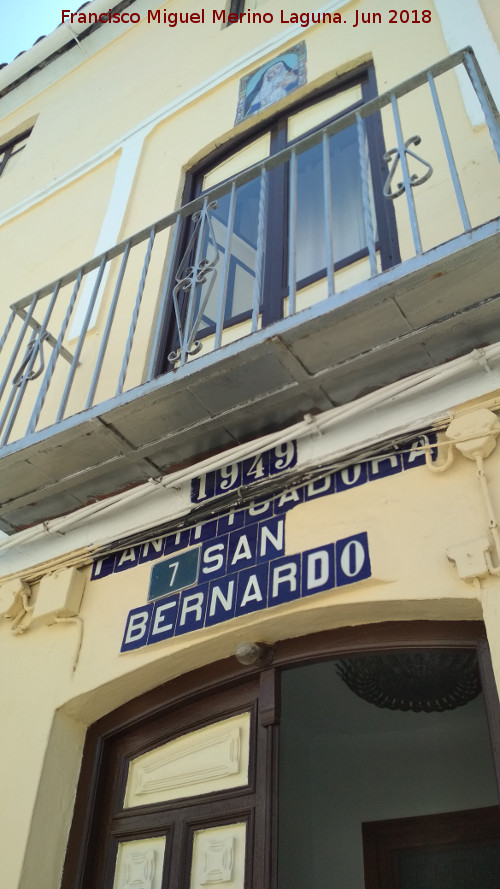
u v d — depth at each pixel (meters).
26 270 5.56
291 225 3.09
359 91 4.70
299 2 5.59
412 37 4.48
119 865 2.70
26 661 3.22
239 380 2.82
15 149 7.46
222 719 2.78
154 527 3.15
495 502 2.35
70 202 5.91
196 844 2.56
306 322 2.61
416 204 3.56
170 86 6.10
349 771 4.61
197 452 3.15
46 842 2.73
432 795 4.33
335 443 2.86
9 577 3.49
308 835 4.40
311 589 2.52
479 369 2.62
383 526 2.53
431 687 3.99
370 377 2.79
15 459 3.21
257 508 2.91
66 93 7.29
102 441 3.10
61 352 3.87
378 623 2.52
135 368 4.06
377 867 4.23
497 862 4.05
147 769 2.87
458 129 3.68
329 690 4.45
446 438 2.57
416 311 2.55
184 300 4.34
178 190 5.11
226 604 2.72
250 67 5.52
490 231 2.36
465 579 2.25
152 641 2.84
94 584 3.26
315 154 4.67
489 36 3.95
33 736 2.95
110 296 4.63
